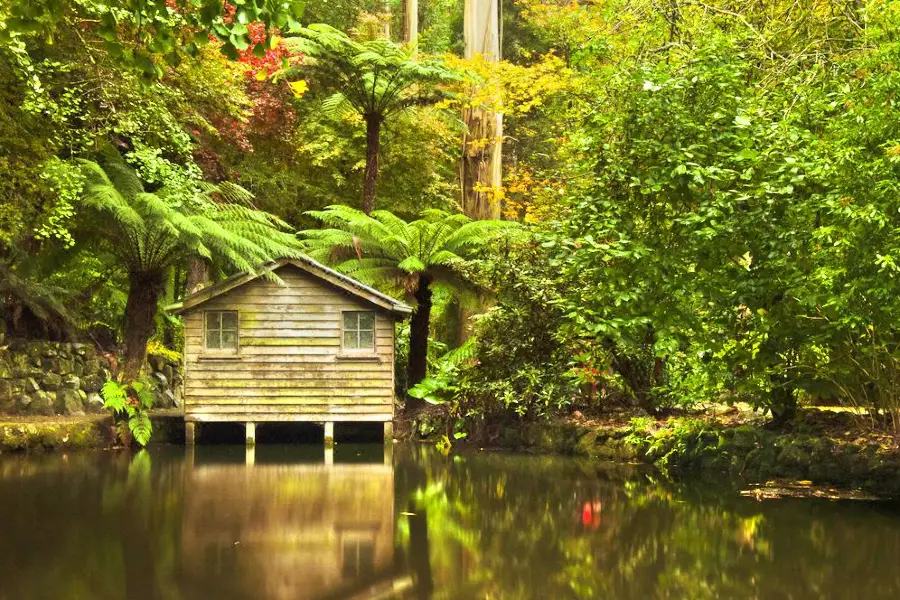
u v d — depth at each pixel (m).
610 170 10.45
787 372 10.20
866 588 5.92
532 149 28.45
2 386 14.38
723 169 9.62
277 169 22.03
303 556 6.92
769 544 7.23
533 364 14.86
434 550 7.11
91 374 16.20
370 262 16.33
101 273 17.92
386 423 15.27
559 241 10.76
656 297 10.30
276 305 15.30
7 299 14.98
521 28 30.98
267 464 12.56
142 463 12.52
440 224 16.20
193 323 15.22
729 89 10.15
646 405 13.94
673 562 6.69
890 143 8.03
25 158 11.05
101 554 6.92
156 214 13.38
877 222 8.00
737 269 9.83
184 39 5.80
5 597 5.70
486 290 16.41
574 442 13.61
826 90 9.73
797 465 10.06
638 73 10.01
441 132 22.95
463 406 15.78
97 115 12.88
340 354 15.29
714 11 12.88
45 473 11.31
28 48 11.72
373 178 17.81
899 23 9.04
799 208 8.97
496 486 10.38
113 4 5.46
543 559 6.79
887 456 9.02
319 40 16.42
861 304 8.52
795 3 11.76
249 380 15.18
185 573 6.34
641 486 10.29
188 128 15.71
